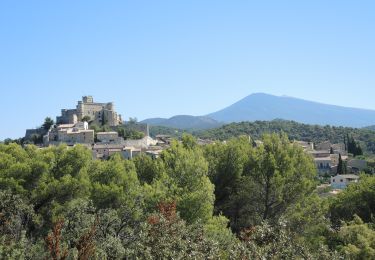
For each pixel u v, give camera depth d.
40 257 21.00
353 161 129.62
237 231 40.00
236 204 40.81
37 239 26.88
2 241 20.14
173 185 33.59
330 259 20.30
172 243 16.86
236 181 41.31
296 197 37.94
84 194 31.55
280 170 38.72
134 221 28.97
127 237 27.38
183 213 31.47
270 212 38.84
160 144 164.50
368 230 30.52
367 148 174.75
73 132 153.62
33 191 30.30
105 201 31.00
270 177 38.38
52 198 30.72
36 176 31.39
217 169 42.03
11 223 23.88
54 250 17.53
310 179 39.31
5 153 32.72
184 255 16.12
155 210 28.58
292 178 38.34
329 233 33.56
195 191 33.69
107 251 21.11
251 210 40.09
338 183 104.25
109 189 31.09
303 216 34.69
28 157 34.06
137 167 42.22
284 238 18.70
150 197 30.73
